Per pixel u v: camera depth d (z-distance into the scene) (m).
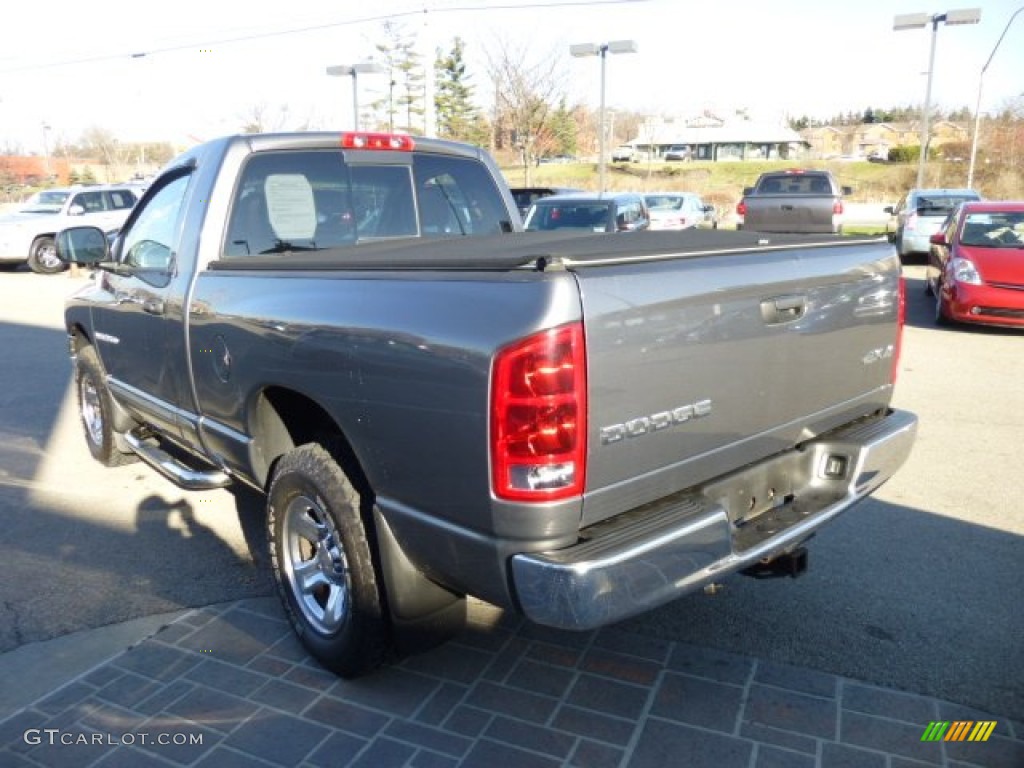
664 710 3.13
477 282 2.55
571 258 2.51
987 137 43.06
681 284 2.66
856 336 3.50
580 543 2.51
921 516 4.93
